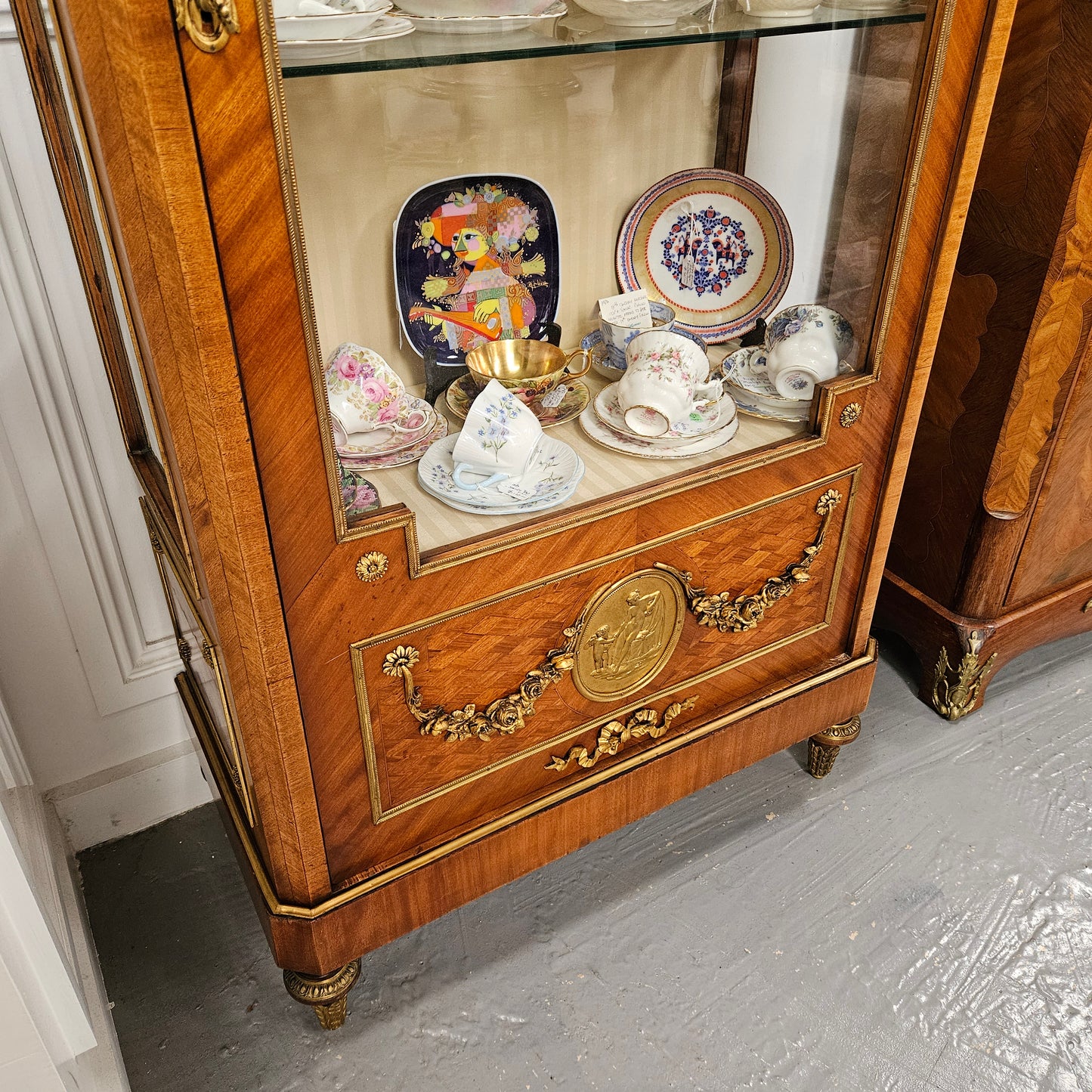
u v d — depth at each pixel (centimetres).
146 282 57
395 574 76
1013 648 134
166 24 50
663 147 92
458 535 79
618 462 88
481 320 87
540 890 114
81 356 98
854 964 105
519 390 89
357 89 69
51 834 109
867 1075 95
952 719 136
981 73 78
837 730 120
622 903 112
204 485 64
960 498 125
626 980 104
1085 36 94
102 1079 86
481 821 94
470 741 89
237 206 57
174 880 116
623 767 101
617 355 98
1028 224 106
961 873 115
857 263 88
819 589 108
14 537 101
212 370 60
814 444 94
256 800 81
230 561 67
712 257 96
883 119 81
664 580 93
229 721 83
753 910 111
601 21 75
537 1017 101
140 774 120
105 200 62
